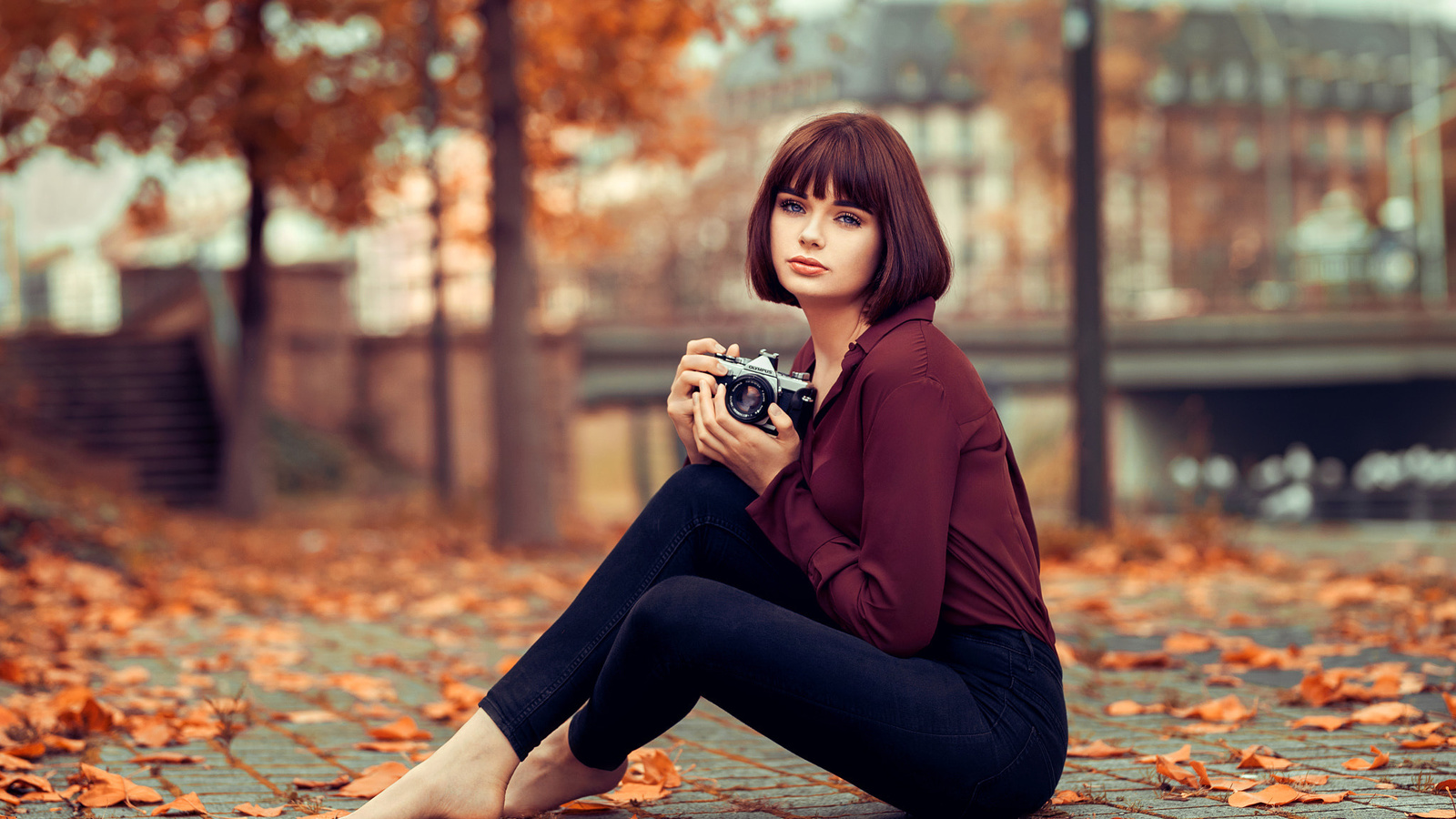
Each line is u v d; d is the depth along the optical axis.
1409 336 31.38
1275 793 2.45
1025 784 2.15
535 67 13.19
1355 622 5.20
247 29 13.75
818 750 2.12
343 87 13.93
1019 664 2.17
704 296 34.41
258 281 15.98
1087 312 9.40
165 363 19.38
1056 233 40.28
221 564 9.27
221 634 5.81
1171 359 31.14
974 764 2.09
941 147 76.06
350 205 15.32
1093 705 3.75
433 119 14.37
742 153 40.31
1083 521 9.32
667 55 13.31
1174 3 42.12
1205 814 2.39
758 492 2.26
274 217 17.23
